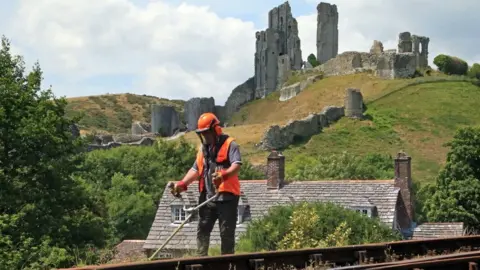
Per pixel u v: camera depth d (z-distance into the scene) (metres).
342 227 23.88
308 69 155.50
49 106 31.61
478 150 54.75
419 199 63.81
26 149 29.56
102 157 69.56
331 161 79.94
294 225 24.41
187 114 154.38
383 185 38.31
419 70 133.25
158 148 76.88
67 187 30.53
